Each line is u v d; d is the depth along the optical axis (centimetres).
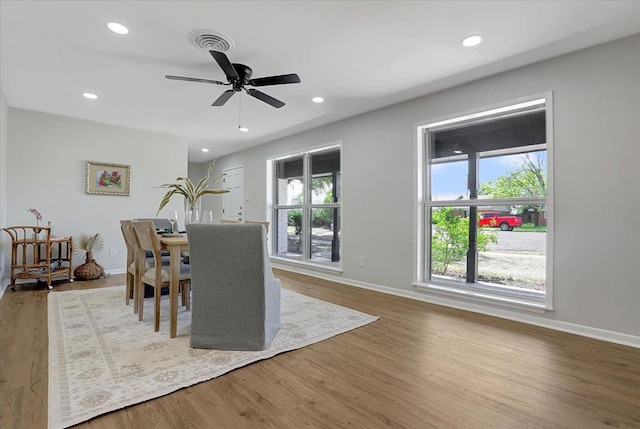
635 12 219
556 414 162
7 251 424
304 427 151
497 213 338
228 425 151
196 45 264
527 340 257
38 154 452
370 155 439
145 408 163
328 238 530
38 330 266
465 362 218
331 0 209
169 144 568
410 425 153
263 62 295
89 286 426
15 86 354
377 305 355
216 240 228
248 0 209
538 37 252
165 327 277
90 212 493
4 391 175
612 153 257
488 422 155
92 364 207
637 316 246
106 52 276
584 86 270
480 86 333
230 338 232
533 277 313
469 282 358
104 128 505
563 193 280
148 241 272
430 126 386
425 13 223
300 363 215
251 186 679
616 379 196
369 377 197
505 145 331
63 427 147
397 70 312
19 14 222
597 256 264
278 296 274
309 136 536
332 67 306
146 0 208
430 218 393
